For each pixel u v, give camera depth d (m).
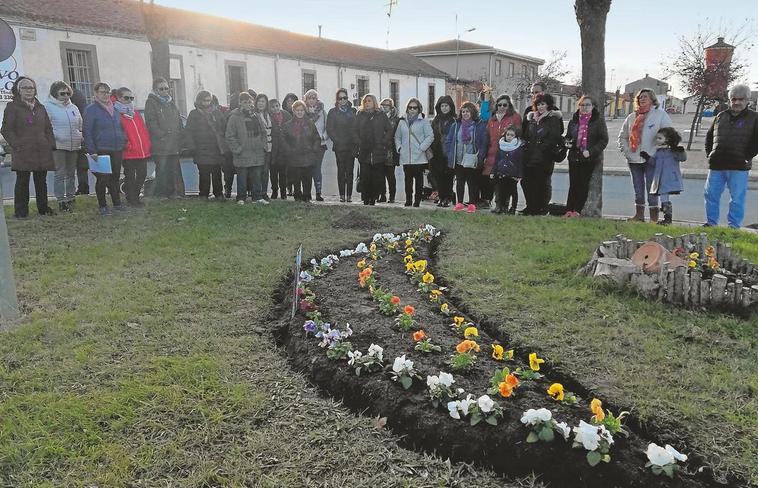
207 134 9.88
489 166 8.95
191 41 25.38
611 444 2.78
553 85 45.88
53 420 3.11
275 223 8.08
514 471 2.81
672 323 4.35
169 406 3.25
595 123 8.34
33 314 4.60
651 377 3.52
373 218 8.26
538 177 8.77
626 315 4.52
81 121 9.08
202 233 7.38
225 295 5.10
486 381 3.44
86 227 7.75
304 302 4.67
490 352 3.90
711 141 8.01
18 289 5.22
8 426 3.04
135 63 23.30
